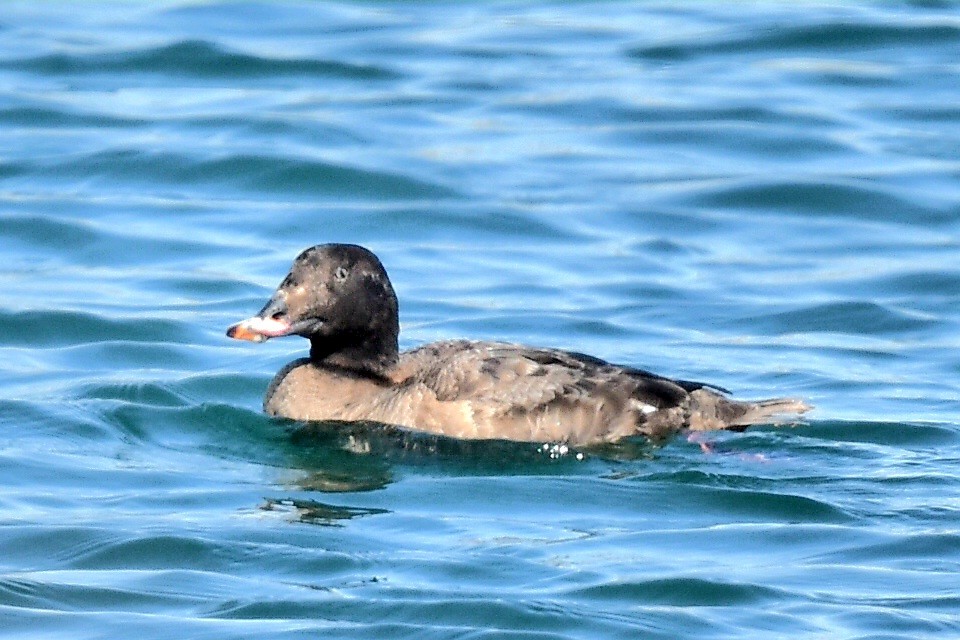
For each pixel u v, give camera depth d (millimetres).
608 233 29047
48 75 36344
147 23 40125
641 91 35625
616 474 18109
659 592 15008
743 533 16578
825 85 35969
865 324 24984
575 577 15352
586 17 41500
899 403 21281
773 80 36312
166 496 17766
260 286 26344
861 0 41750
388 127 33625
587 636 14172
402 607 14695
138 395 21375
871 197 30250
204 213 29594
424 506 17344
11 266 27297
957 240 28688
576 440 18469
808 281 26844
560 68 37312
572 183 31109
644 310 25609
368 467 18438
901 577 15453
